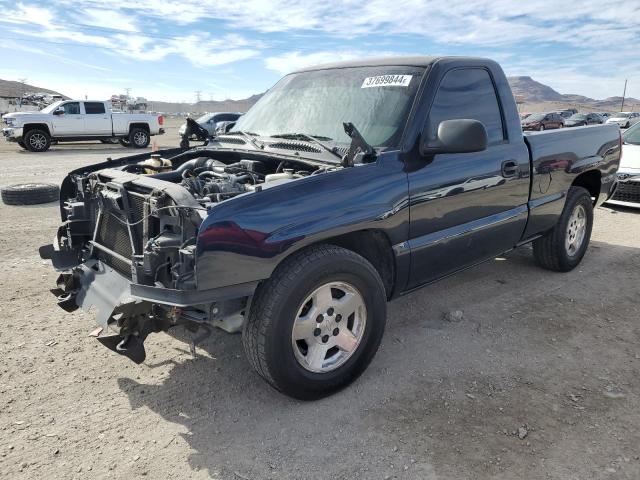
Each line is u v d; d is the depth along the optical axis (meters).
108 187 3.29
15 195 8.52
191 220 2.62
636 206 8.17
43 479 2.47
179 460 2.62
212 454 2.66
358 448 2.70
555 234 5.13
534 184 4.50
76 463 2.58
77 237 3.69
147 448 2.70
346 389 3.25
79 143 26.39
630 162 8.36
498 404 3.08
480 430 2.84
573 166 5.00
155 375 3.39
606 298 4.75
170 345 3.78
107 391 3.21
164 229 2.86
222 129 4.73
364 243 3.38
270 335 2.81
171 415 2.98
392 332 4.05
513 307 4.53
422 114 3.49
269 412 3.02
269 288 2.83
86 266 3.51
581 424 2.89
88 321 4.15
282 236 2.77
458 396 3.17
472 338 3.95
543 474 2.51
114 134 22.80
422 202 3.45
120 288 3.11
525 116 35.09
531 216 4.57
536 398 3.14
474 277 5.29
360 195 3.09
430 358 3.64
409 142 3.40
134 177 3.18
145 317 2.85
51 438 2.77
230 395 3.19
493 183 4.00
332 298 3.08
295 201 2.85
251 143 3.99
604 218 7.96
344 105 3.84
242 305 2.89
